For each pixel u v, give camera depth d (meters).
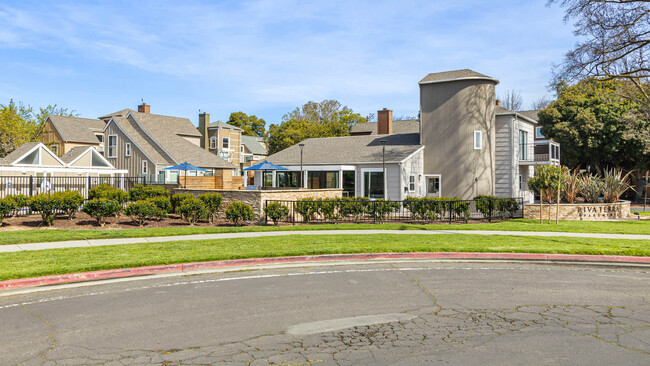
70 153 28.84
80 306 7.15
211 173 40.00
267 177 32.81
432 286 8.60
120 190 19.41
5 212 15.04
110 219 17.45
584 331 6.02
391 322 6.41
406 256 11.83
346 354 5.21
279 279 9.15
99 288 8.34
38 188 24.70
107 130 40.97
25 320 6.44
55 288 8.32
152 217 18.14
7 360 5.00
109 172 28.31
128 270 9.45
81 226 15.94
